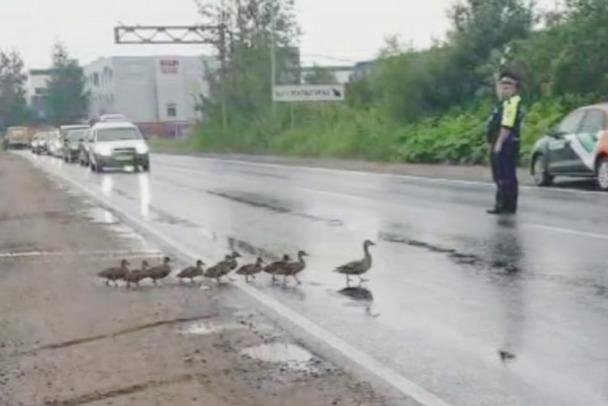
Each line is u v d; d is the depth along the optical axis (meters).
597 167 23.12
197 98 89.19
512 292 10.14
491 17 43.75
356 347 7.99
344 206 20.75
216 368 7.45
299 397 6.65
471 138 37.41
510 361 7.44
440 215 18.16
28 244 15.41
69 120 123.44
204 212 20.19
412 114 45.84
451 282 10.87
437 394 6.63
